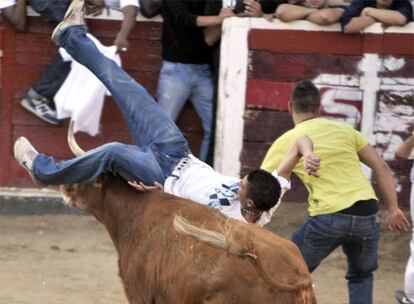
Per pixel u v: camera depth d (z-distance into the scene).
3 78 20.25
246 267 9.23
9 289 15.92
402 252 18.67
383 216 19.47
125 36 19.42
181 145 11.63
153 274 10.05
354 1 19.72
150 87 20.39
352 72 19.78
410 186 19.89
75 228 19.70
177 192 11.27
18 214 20.31
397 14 19.53
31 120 20.38
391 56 19.72
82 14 12.20
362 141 13.16
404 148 15.22
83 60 12.23
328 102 19.86
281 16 19.47
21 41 20.16
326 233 12.73
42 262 17.55
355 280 13.32
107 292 16.12
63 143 20.38
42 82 19.95
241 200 10.85
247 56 19.61
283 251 9.37
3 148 20.45
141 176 10.84
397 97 19.81
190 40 19.41
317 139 12.88
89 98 19.67
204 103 19.92
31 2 19.77
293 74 19.73
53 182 10.97
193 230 9.09
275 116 19.78
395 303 16.20
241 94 19.69
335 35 19.67
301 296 9.10
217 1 19.53
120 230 10.78
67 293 15.92
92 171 10.71
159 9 20.03
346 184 12.80
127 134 20.45
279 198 10.87
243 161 19.83
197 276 9.47
